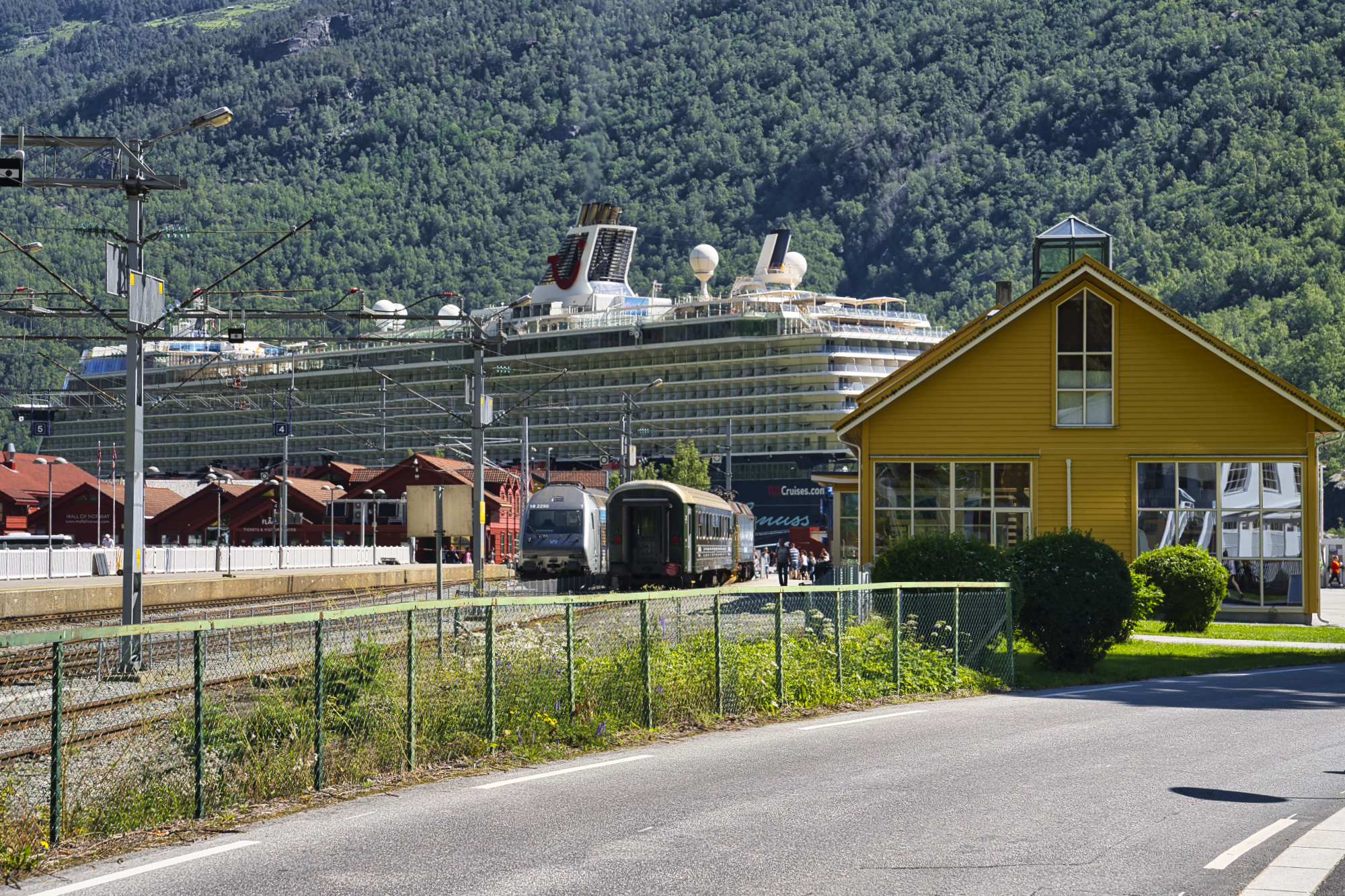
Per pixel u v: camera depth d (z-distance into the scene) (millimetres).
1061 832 11359
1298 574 41188
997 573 26750
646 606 18453
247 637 15320
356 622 15297
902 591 25109
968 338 41906
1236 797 13008
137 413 27141
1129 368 41844
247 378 161750
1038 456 41906
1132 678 26938
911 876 9828
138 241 27703
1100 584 27125
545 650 16891
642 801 12875
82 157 27312
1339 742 16953
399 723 14750
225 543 101750
